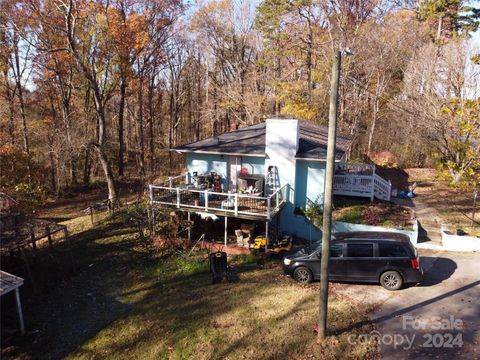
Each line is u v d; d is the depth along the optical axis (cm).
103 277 1513
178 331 1075
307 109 3384
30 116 3944
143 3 3275
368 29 3219
